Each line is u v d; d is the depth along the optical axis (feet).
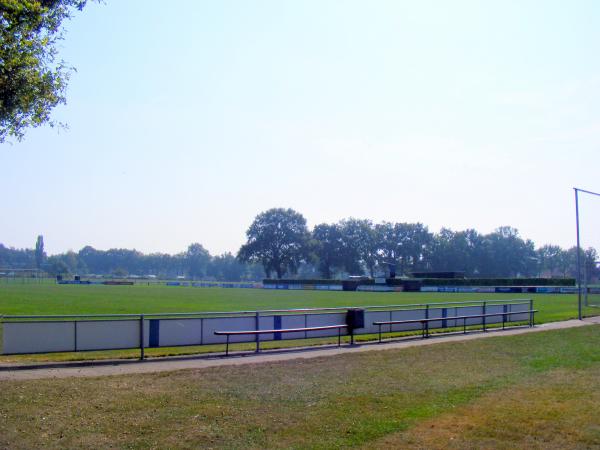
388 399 36.63
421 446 27.53
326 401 35.88
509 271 500.74
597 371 47.88
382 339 73.15
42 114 50.88
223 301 168.25
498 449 27.17
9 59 45.21
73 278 449.48
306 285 330.75
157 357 55.67
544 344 66.39
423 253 507.30
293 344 67.67
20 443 26.76
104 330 54.29
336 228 481.05
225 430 29.63
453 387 40.57
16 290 229.25
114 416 31.58
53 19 48.98
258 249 429.79
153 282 427.33
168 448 26.78
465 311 90.74
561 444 27.91
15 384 38.75
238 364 50.34
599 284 188.55
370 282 299.79
